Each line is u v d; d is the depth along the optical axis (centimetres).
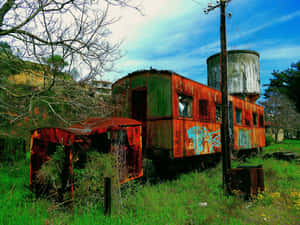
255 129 1512
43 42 457
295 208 498
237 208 496
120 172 520
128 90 888
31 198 480
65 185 450
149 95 818
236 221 437
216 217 451
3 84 475
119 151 541
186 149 795
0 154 720
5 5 419
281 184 709
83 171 476
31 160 505
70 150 457
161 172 836
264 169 859
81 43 476
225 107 671
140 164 618
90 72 505
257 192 587
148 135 805
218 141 1043
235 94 2042
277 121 3212
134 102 874
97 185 469
